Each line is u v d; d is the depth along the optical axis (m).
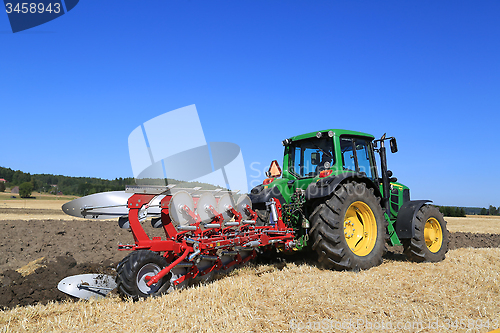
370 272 4.71
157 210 4.50
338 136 5.55
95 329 2.80
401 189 6.45
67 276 4.59
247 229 4.93
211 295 3.54
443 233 6.33
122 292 3.57
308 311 3.05
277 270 4.88
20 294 3.91
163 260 3.76
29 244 7.33
